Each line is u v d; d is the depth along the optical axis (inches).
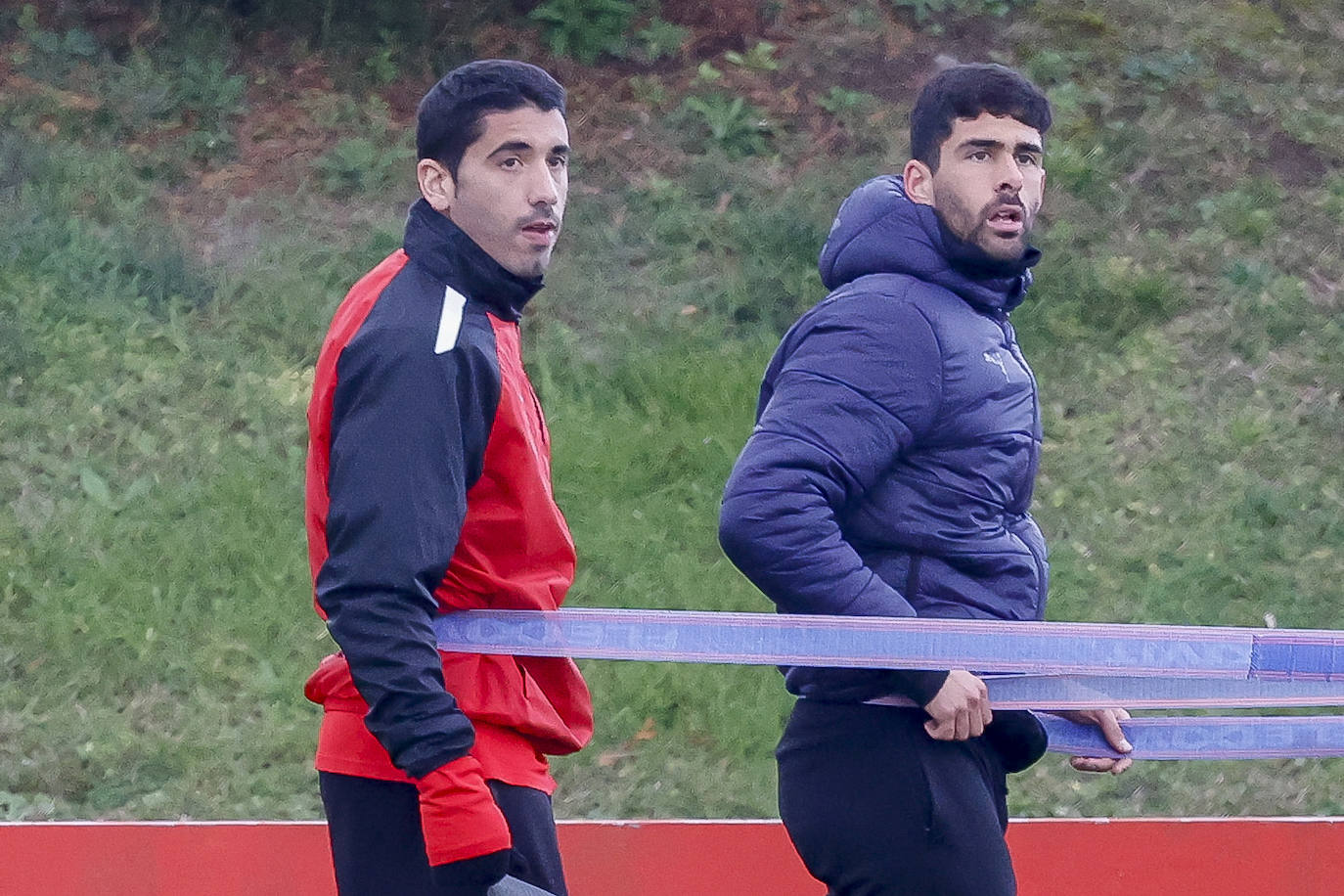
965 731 455.8
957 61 1546.5
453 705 383.6
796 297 1293.1
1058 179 1421.0
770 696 894.4
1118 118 1501.0
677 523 1047.6
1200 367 1254.3
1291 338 1289.4
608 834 644.7
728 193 1384.1
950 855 456.1
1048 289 1309.1
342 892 412.8
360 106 1428.4
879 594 454.0
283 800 823.1
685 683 896.9
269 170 1365.7
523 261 419.5
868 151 1446.9
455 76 422.9
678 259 1316.4
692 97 1471.5
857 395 458.9
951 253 477.7
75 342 1162.0
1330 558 1072.2
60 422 1091.9
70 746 842.8
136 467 1065.5
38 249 1235.9
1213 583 1040.2
